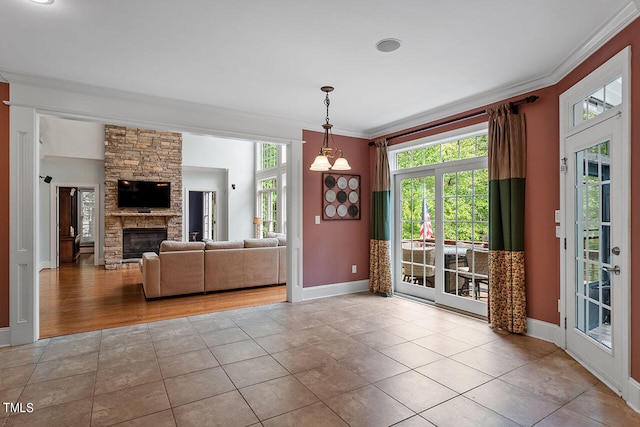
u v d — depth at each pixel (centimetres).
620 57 233
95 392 240
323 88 363
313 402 227
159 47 276
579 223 294
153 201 822
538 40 265
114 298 508
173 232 855
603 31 245
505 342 331
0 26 243
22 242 330
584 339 281
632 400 220
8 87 325
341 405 224
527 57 293
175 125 406
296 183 489
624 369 229
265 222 983
